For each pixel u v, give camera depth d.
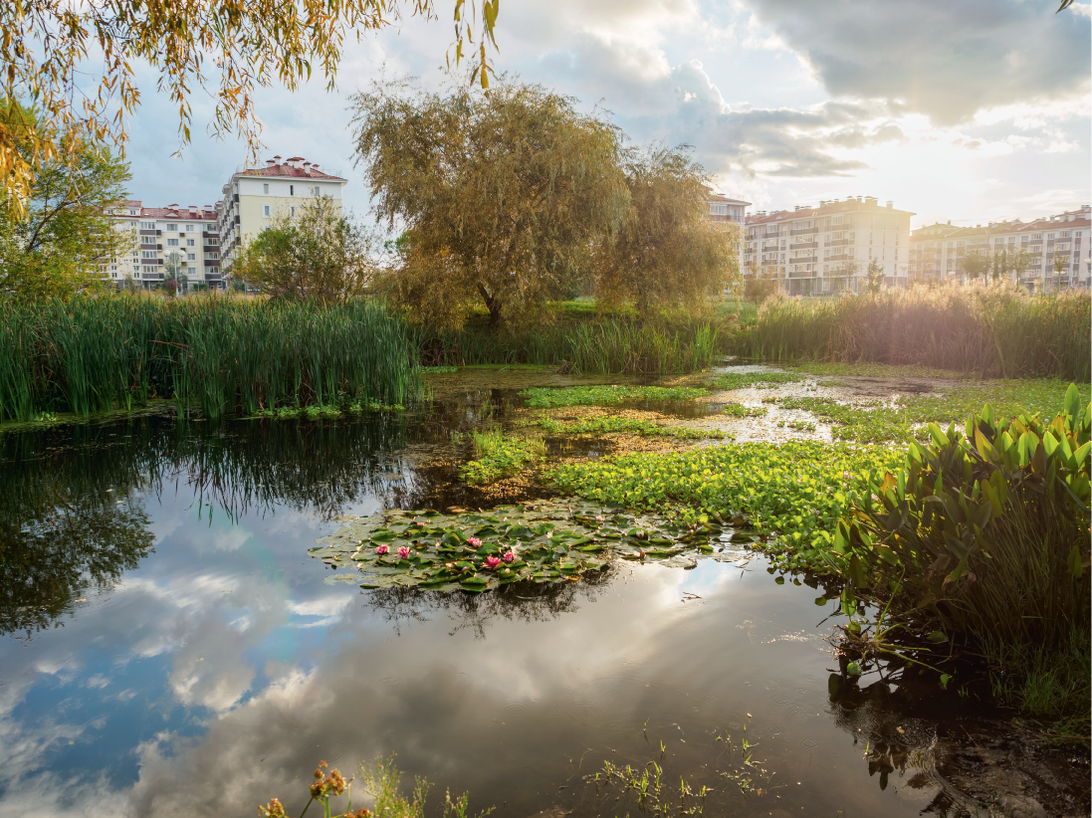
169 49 4.73
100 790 2.17
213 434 8.71
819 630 3.21
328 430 8.94
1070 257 89.19
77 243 15.41
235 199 59.00
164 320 11.60
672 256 19.02
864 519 3.26
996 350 14.27
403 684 2.78
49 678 2.89
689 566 4.10
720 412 10.06
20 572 4.21
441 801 2.06
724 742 2.35
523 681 2.79
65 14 4.53
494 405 11.05
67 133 4.75
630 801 2.04
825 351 18.12
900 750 2.29
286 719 2.54
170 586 3.93
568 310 22.05
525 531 4.57
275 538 4.79
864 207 83.25
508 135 16.44
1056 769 2.17
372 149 17.53
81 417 9.85
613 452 7.32
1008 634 2.84
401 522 4.96
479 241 16.62
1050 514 2.72
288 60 4.96
